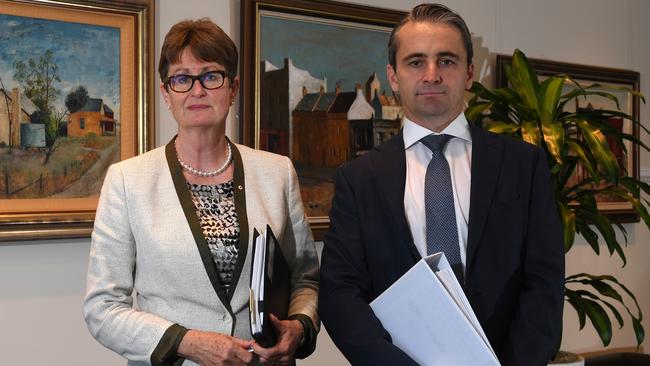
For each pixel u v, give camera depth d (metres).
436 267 1.51
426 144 1.69
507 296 1.59
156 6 2.72
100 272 1.66
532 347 1.50
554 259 1.58
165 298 1.66
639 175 4.06
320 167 3.08
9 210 2.45
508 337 1.55
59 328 2.56
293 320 1.69
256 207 1.74
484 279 1.57
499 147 1.68
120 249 1.67
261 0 2.90
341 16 3.10
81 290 2.61
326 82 3.09
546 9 3.82
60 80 2.53
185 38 1.67
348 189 1.70
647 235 4.18
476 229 1.58
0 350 2.46
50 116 2.51
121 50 2.63
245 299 1.68
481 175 1.64
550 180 1.66
